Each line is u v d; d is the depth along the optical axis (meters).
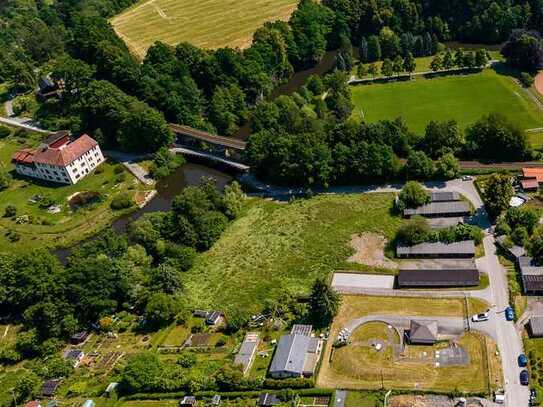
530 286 164.50
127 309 190.50
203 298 187.75
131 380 154.38
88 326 186.12
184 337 174.12
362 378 149.50
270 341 165.62
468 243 184.75
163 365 160.75
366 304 172.88
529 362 145.12
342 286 181.62
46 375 166.00
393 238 196.88
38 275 189.25
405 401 141.12
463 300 167.75
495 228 189.38
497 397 136.88
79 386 160.38
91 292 185.25
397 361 152.50
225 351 165.62
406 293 174.12
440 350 153.25
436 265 182.62
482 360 148.25
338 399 144.00
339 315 170.38
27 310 181.25
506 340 152.62
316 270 190.50
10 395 161.88
